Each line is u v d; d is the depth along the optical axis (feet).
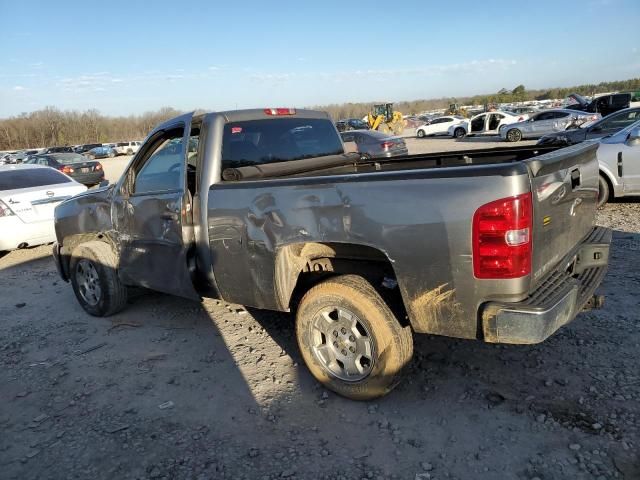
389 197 9.41
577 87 304.91
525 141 81.00
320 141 16.05
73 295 20.47
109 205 15.79
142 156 14.70
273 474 9.13
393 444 9.69
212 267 12.76
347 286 10.54
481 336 9.11
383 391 10.56
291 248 11.35
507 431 9.75
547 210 9.33
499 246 8.46
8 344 15.87
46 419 11.48
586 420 9.84
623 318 13.87
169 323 16.46
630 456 8.82
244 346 14.33
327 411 10.91
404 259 9.42
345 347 11.00
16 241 26.08
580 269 11.50
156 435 10.54
